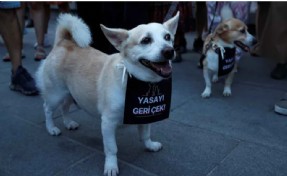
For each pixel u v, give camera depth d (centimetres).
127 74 219
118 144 276
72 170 239
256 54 550
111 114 224
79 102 259
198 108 353
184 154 260
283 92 396
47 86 274
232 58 374
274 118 326
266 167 241
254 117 329
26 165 245
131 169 240
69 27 268
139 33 214
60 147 272
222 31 370
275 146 271
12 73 400
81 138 288
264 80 442
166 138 287
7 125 311
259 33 505
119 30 220
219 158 254
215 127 308
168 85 236
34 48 618
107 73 229
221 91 405
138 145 275
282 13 422
